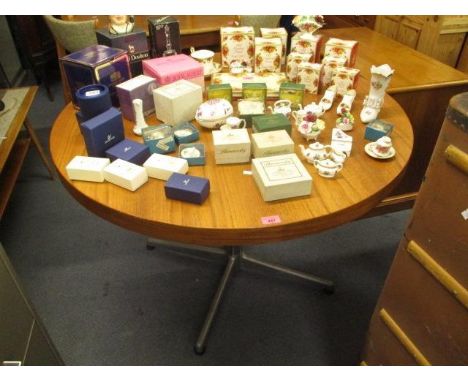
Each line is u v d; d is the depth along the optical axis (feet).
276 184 2.94
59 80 11.30
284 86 4.26
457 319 2.47
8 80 10.59
